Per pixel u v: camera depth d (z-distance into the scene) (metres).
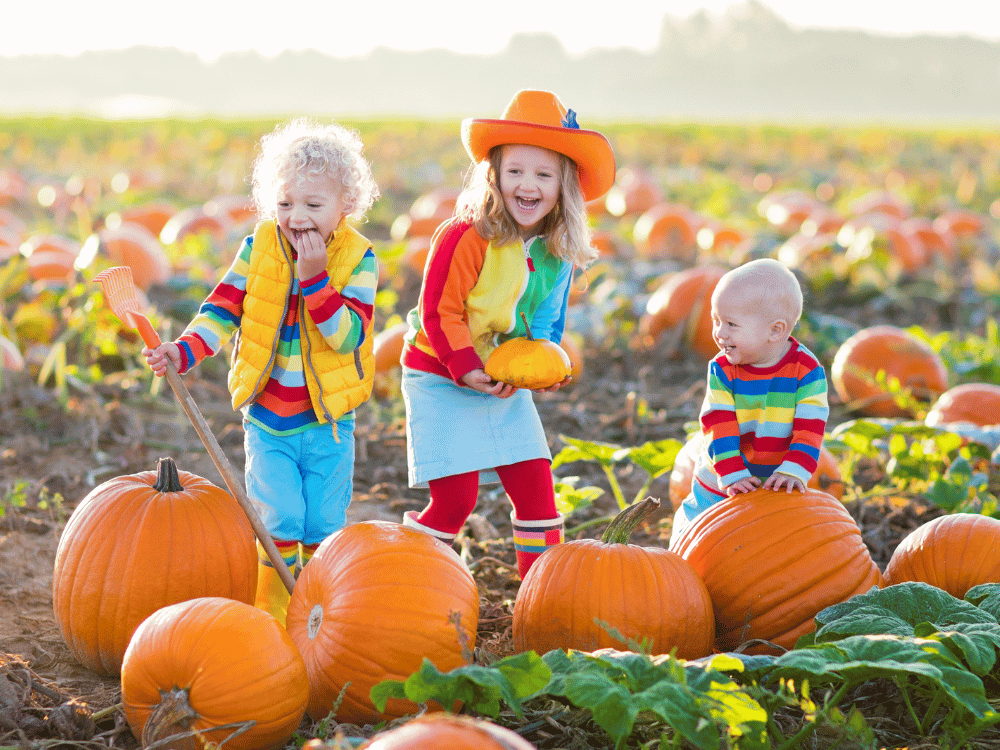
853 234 11.65
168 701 2.62
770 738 2.84
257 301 3.37
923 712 3.03
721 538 3.34
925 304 10.59
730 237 12.59
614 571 3.12
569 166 3.52
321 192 3.19
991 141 33.50
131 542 3.15
